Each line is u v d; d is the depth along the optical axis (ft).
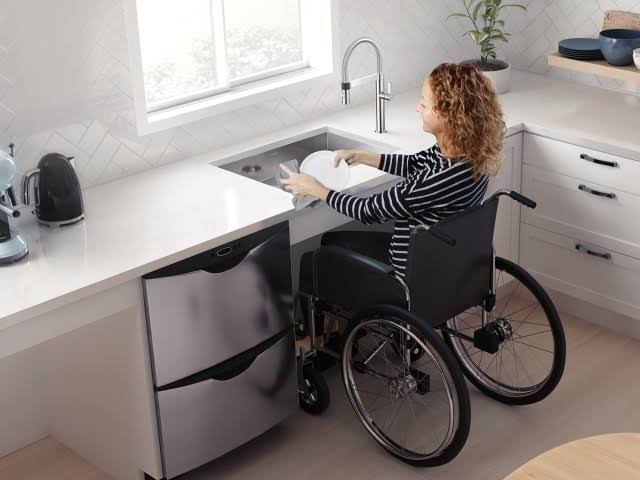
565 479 5.89
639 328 12.78
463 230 9.79
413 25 13.74
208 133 11.82
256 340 10.32
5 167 8.95
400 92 14.02
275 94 12.33
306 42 13.02
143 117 11.05
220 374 10.12
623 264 12.38
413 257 9.61
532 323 13.30
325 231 11.82
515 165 12.88
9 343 8.50
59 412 11.21
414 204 9.64
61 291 8.60
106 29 10.42
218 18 11.76
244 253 9.86
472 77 9.51
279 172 11.29
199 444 10.19
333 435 11.17
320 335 11.51
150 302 9.24
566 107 13.15
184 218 9.98
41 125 10.28
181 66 11.79
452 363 9.64
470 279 10.34
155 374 9.57
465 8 14.29
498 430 11.12
